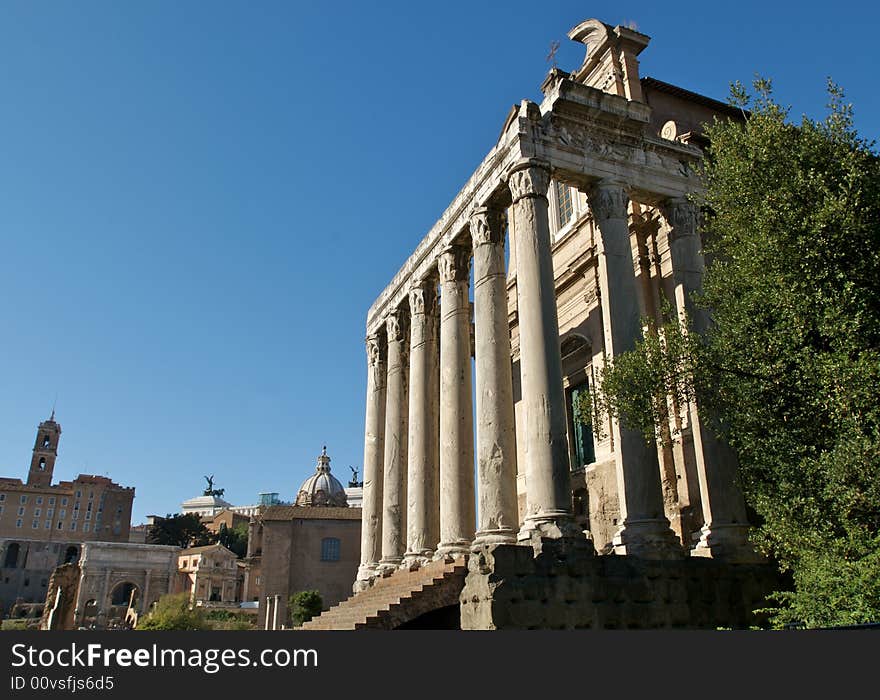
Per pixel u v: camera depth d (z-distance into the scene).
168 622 71.94
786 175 16.88
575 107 23.16
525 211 21.66
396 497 30.34
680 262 23.50
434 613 21.69
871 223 15.94
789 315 15.61
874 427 13.91
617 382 17.91
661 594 18.33
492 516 20.80
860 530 13.58
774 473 15.82
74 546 152.25
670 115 30.75
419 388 28.91
